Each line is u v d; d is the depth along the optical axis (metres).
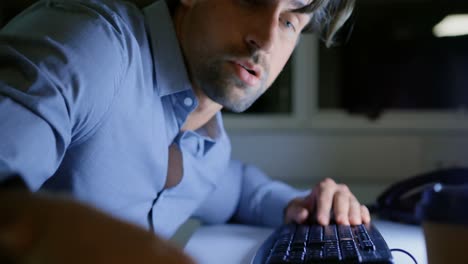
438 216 0.35
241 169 1.13
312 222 0.84
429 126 1.63
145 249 0.20
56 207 0.20
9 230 0.18
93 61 0.57
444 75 1.67
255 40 0.71
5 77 0.49
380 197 1.05
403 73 1.68
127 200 0.72
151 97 0.73
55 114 0.50
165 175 0.78
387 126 1.66
